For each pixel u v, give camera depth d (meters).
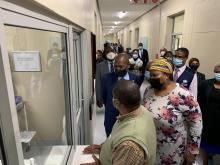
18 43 1.04
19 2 0.62
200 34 3.66
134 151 0.85
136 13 9.34
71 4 1.40
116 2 6.37
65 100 1.55
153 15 7.69
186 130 1.56
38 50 1.30
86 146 1.64
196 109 1.45
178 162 1.59
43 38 1.31
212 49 3.22
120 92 0.98
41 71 1.37
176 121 1.46
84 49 2.42
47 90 1.45
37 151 1.31
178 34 5.38
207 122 2.24
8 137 0.59
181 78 2.44
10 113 0.57
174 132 1.49
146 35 9.06
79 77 2.43
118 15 10.07
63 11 1.13
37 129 1.42
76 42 2.21
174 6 5.23
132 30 13.51
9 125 0.58
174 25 5.90
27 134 1.15
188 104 1.43
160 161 1.60
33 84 1.30
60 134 1.56
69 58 1.46
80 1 1.92
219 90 2.16
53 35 1.37
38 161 1.26
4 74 0.54
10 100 0.57
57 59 1.48
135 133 0.89
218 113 2.15
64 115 1.57
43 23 0.88
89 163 1.29
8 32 0.65
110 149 1.00
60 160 1.36
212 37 3.22
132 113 1.00
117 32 26.83
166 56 3.79
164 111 1.46
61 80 1.51
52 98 1.50
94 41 4.32
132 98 0.96
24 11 0.66
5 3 0.53
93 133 3.50
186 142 1.59
